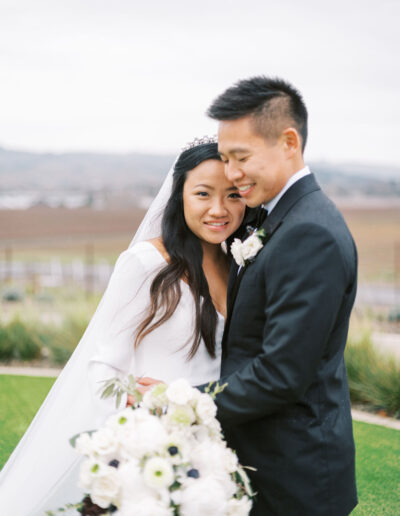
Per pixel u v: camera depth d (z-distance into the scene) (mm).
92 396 1996
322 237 1643
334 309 1634
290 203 1749
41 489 2152
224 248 2330
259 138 1711
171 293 1996
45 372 6113
